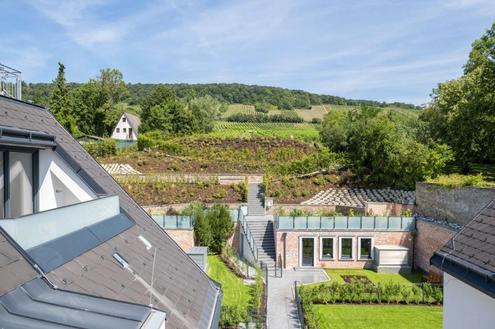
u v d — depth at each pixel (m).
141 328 3.93
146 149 42.88
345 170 35.97
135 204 10.16
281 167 37.31
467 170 31.19
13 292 3.97
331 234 25.34
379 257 24.53
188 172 36.75
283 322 16.64
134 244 7.65
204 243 25.55
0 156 6.89
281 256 25.38
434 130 35.38
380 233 25.38
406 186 32.00
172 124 61.66
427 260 23.83
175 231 25.19
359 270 25.03
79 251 5.85
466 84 33.19
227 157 41.03
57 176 8.00
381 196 31.52
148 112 66.56
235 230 27.08
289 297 19.73
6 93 10.02
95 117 69.94
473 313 7.61
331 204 30.88
